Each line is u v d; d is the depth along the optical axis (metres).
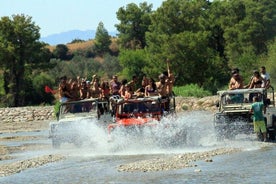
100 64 194.75
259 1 138.12
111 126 34.06
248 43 130.88
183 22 134.25
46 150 37.88
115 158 30.81
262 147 33.06
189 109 79.44
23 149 39.38
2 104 132.88
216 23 141.38
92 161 30.05
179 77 119.44
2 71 138.62
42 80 140.00
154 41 133.00
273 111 37.69
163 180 22.83
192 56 117.62
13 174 26.70
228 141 37.00
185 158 28.75
